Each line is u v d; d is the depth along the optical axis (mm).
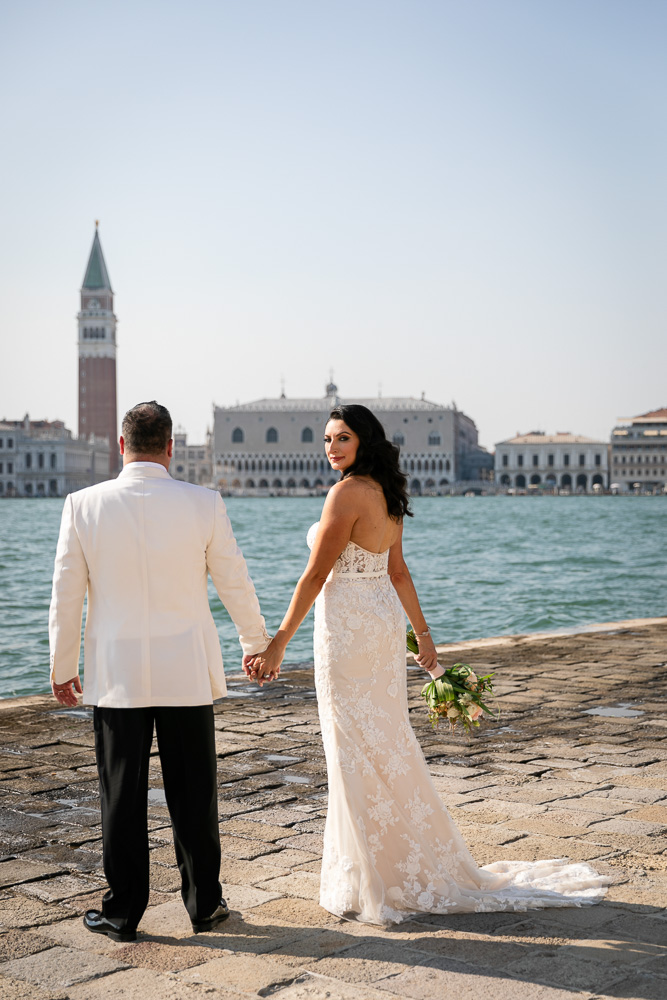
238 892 5207
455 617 27344
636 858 5641
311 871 5512
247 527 86125
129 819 4672
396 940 4594
